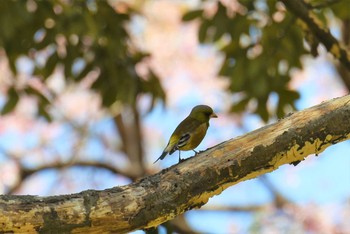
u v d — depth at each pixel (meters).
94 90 14.60
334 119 7.25
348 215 22.20
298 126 7.26
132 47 14.77
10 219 6.52
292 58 13.49
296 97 14.00
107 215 6.78
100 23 13.81
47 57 14.15
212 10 14.20
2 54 18.36
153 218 6.97
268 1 13.28
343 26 15.88
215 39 13.52
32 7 13.34
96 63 14.36
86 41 14.12
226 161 7.16
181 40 23.70
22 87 15.07
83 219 6.71
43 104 15.38
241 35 13.51
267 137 7.24
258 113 14.27
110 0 14.69
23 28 13.52
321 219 21.80
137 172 20.25
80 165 20.16
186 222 18.88
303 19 10.91
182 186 7.05
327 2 10.95
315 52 11.48
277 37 13.43
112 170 20.28
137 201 6.89
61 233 6.69
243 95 14.23
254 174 7.28
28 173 20.44
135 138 20.72
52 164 20.41
